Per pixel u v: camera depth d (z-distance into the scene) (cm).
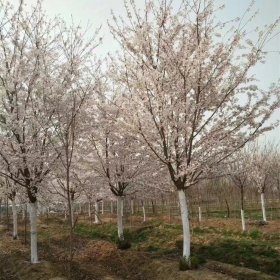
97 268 1302
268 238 1644
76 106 1261
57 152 1243
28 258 1459
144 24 1117
